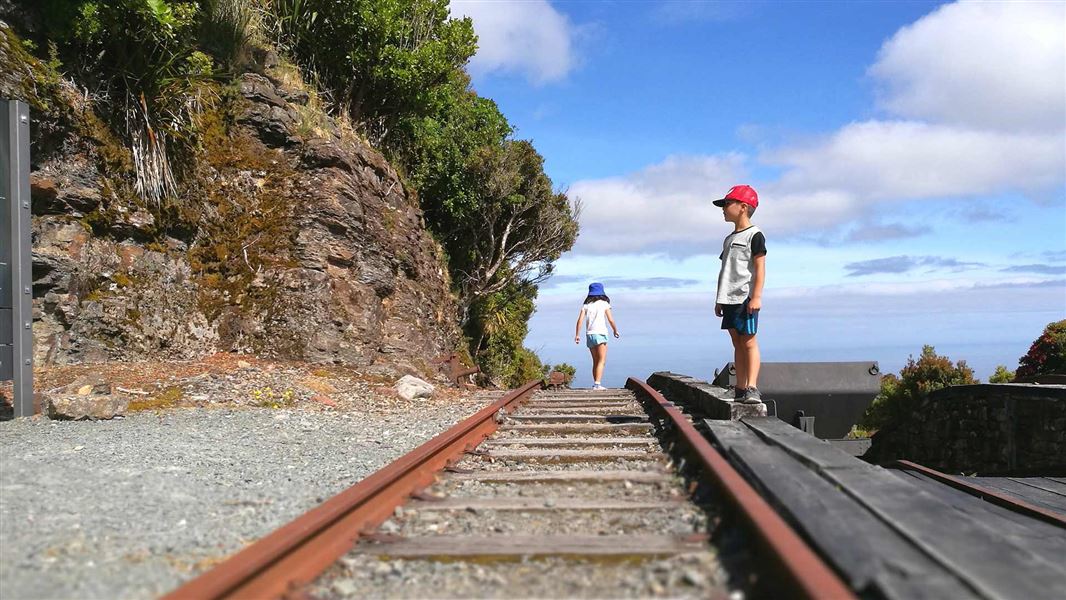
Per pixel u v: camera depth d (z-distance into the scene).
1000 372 20.12
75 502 4.21
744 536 3.19
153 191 11.27
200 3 12.96
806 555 2.44
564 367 30.05
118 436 6.68
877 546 2.88
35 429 7.03
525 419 8.38
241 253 12.51
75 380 9.02
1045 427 8.41
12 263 7.88
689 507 3.97
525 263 24.08
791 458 4.59
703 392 8.38
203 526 3.74
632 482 4.73
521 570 3.01
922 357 20.12
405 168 19.61
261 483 4.88
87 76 10.64
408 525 3.72
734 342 6.79
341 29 16.00
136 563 3.13
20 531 3.62
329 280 12.99
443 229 21.55
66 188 9.98
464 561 3.13
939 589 2.42
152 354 10.81
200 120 12.50
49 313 9.62
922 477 8.20
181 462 5.56
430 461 5.01
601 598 2.66
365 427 8.02
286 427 7.70
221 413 8.40
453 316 19.38
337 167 13.63
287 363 12.04
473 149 21.27
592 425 7.49
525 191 22.75
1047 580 2.72
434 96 18.33
